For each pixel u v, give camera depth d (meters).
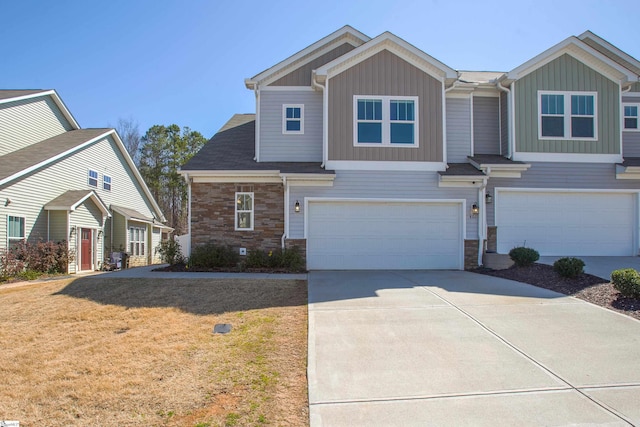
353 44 14.53
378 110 12.94
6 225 14.91
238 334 6.35
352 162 12.80
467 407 4.15
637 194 13.52
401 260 12.83
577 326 6.42
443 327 6.49
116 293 8.96
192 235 13.02
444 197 12.85
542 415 3.98
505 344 5.75
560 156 13.47
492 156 14.07
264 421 3.97
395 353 5.50
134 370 5.14
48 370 5.17
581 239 13.42
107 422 4.02
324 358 5.36
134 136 42.66
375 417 3.99
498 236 13.27
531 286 9.43
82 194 18.39
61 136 20.80
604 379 4.68
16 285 11.90
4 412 4.21
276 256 12.42
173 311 7.60
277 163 13.72
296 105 14.12
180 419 4.04
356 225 12.83
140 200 26.64
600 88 13.67
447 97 14.12
